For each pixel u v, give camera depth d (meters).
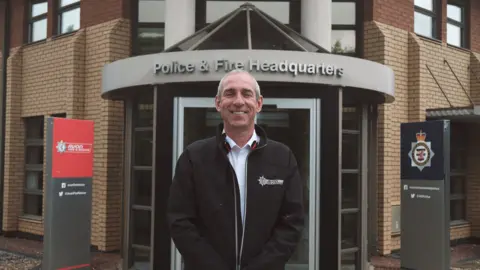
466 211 11.55
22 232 11.59
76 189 6.83
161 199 6.18
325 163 6.20
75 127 6.82
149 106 7.57
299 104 6.23
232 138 2.70
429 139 7.06
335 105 6.21
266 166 2.66
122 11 9.60
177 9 8.32
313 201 6.20
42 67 11.09
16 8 12.00
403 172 7.34
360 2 9.55
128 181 7.36
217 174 2.63
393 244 9.45
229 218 2.62
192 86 6.20
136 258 7.34
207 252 2.57
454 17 11.54
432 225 7.00
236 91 2.69
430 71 10.02
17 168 11.75
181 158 2.72
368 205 7.75
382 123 9.28
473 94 11.41
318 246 6.18
